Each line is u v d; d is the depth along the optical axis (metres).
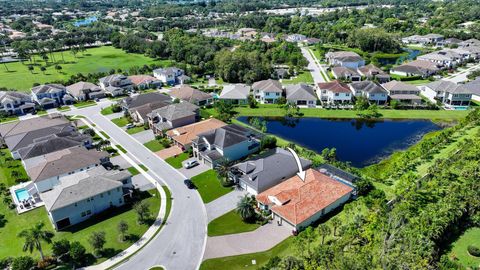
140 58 188.12
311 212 54.09
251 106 110.69
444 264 44.12
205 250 49.84
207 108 110.69
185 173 71.12
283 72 143.38
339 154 79.25
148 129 94.25
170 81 139.38
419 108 105.56
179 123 91.31
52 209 53.12
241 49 166.38
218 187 65.75
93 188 57.94
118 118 103.88
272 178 63.25
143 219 56.59
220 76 143.75
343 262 43.41
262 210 57.78
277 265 44.16
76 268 47.16
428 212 51.22
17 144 80.44
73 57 191.50
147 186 66.69
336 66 155.50
